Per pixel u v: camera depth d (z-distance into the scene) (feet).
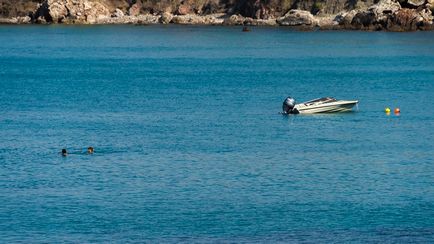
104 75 598.75
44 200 245.86
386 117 384.27
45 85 531.91
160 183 264.52
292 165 288.10
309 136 338.95
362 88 504.02
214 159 296.51
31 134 343.46
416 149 314.14
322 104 392.47
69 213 234.38
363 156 301.84
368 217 230.48
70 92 491.31
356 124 365.81
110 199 247.29
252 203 243.60
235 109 414.00
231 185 262.47
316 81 545.85
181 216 232.12
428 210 236.43
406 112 398.83
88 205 241.55
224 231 220.43
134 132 348.18
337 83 532.73
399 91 485.97
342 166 286.66
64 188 258.37
